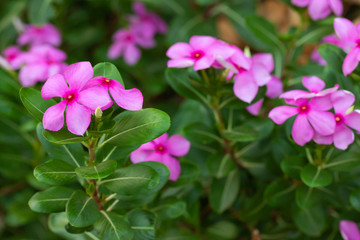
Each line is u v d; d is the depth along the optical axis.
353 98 0.59
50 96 0.56
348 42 0.62
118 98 0.56
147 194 0.61
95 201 0.60
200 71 0.65
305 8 0.74
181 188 0.70
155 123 0.58
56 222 0.64
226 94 0.64
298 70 0.75
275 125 0.68
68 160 0.61
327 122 0.59
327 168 0.65
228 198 0.71
